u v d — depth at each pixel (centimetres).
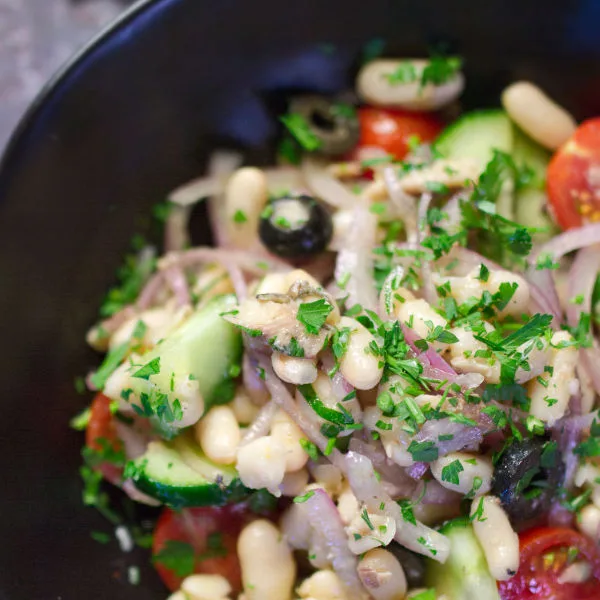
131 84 28
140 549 28
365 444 26
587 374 27
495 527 26
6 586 26
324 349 26
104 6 34
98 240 29
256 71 29
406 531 26
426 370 26
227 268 29
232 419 27
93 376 28
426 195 28
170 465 27
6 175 27
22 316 27
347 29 29
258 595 27
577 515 27
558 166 29
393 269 27
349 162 30
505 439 26
